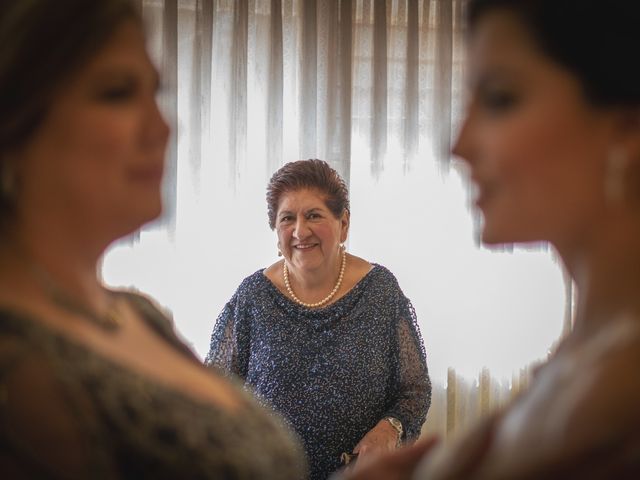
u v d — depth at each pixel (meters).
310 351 2.80
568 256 0.77
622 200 0.72
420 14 3.90
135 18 0.87
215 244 3.70
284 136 3.78
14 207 0.86
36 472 0.78
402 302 2.92
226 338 2.92
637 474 0.64
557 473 0.66
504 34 0.75
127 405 0.83
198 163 3.65
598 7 0.70
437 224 3.93
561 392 0.70
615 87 0.71
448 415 3.98
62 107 0.83
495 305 4.01
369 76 3.83
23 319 0.82
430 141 3.91
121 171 0.86
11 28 0.80
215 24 3.68
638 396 0.65
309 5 3.75
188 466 0.86
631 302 0.71
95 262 0.92
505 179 0.75
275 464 0.95
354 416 2.78
